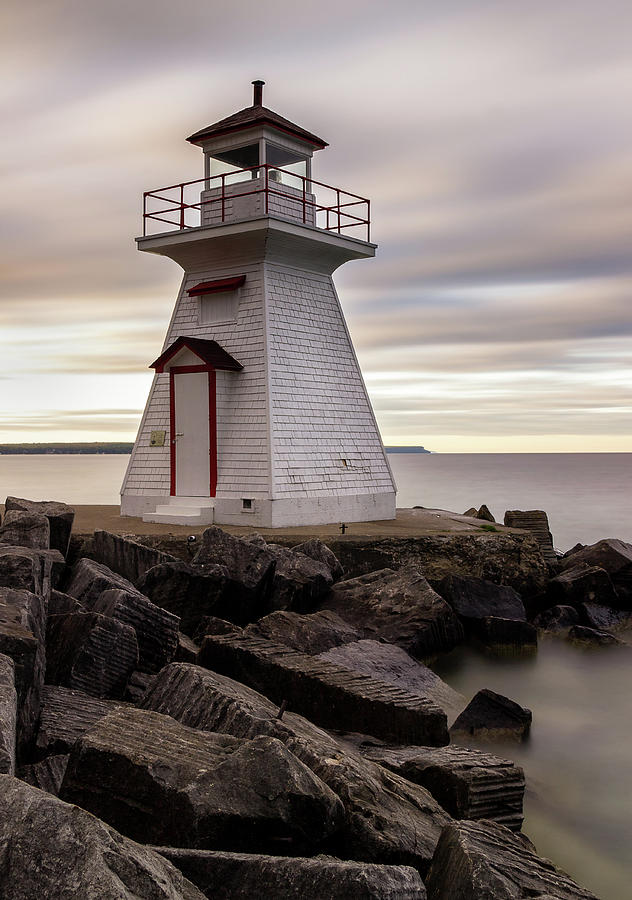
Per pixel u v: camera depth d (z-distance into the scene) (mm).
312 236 22125
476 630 17078
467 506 73000
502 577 20281
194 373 22344
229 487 21781
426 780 8250
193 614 14195
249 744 6152
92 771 6254
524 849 6066
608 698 14000
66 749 7672
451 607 17312
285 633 13086
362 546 19547
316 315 23328
